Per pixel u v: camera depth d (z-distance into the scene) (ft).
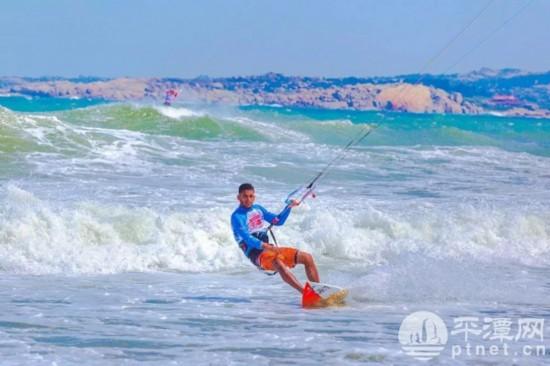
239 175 258.98
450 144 448.65
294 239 171.73
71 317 109.81
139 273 146.51
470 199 233.96
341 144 398.83
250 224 127.03
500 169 323.16
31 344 95.35
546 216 198.70
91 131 311.06
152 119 381.81
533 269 160.15
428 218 189.26
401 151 356.18
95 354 91.71
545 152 445.78
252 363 89.25
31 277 139.23
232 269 152.66
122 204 194.80
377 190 244.83
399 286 131.13
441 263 146.82
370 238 176.35
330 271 152.76
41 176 235.40
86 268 146.92
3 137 279.90
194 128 377.71
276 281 142.61
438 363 90.63
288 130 417.28
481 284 135.44
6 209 163.22
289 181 254.06
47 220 160.15
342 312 117.08
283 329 105.91
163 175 249.96
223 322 109.60
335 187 246.68
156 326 106.11
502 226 190.39
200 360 90.02
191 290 132.36
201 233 163.43
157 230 164.86
